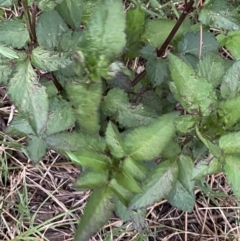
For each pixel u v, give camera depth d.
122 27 0.24
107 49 0.24
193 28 0.36
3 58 0.27
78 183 0.26
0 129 0.41
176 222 0.40
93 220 0.25
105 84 0.31
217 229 0.40
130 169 0.26
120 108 0.30
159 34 0.34
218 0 0.30
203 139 0.26
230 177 0.26
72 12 0.30
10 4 0.27
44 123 0.25
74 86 0.25
